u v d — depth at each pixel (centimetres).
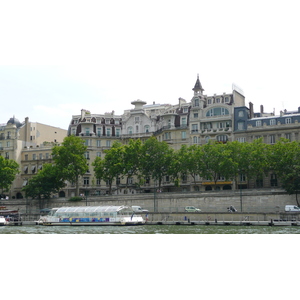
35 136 15962
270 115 13950
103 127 14312
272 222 8212
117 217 9125
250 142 12119
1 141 15175
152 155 11631
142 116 14175
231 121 12419
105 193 13862
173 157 11356
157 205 10862
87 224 9331
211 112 12731
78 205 11838
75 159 12156
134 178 13650
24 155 15125
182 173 11338
